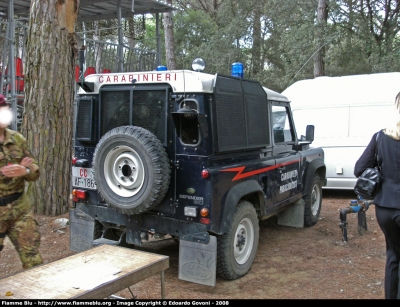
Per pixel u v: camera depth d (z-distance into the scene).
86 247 4.75
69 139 6.65
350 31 17.50
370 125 8.51
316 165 6.51
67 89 6.52
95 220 4.76
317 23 15.13
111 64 11.27
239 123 4.41
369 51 17.41
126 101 4.41
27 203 3.50
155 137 4.04
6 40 8.80
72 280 2.75
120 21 11.33
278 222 6.48
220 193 4.06
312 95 9.16
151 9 12.52
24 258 3.41
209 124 4.01
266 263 4.96
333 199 8.84
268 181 5.03
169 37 16.94
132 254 3.25
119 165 4.13
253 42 20.81
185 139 4.03
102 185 4.21
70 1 6.42
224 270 4.23
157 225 4.23
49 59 6.29
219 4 24.34
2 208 3.32
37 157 6.38
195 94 3.99
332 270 4.72
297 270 4.73
